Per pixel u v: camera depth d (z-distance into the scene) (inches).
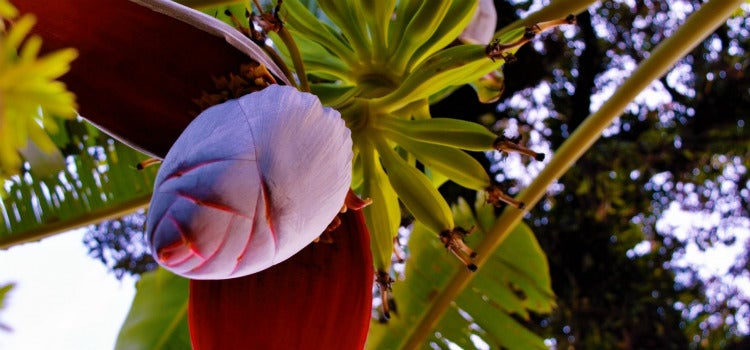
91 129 34.6
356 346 24.7
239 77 23.1
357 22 28.4
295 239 20.0
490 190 26.5
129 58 23.2
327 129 20.3
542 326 87.0
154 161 25.3
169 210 18.5
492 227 37.1
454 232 26.0
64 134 33.9
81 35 22.9
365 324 24.8
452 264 41.4
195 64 23.3
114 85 23.4
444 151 26.7
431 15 26.9
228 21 32.8
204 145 19.2
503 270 41.8
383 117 27.0
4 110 9.5
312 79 34.5
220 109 20.0
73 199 33.7
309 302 25.1
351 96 27.6
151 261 87.6
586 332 87.4
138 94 23.5
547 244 88.5
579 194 88.4
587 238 88.5
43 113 10.5
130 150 34.8
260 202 19.0
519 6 84.3
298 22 28.8
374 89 27.9
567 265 88.7
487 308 41.3
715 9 30.3
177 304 38.7
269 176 19.1
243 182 18.8
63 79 23.1
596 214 88.3
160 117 23.8
